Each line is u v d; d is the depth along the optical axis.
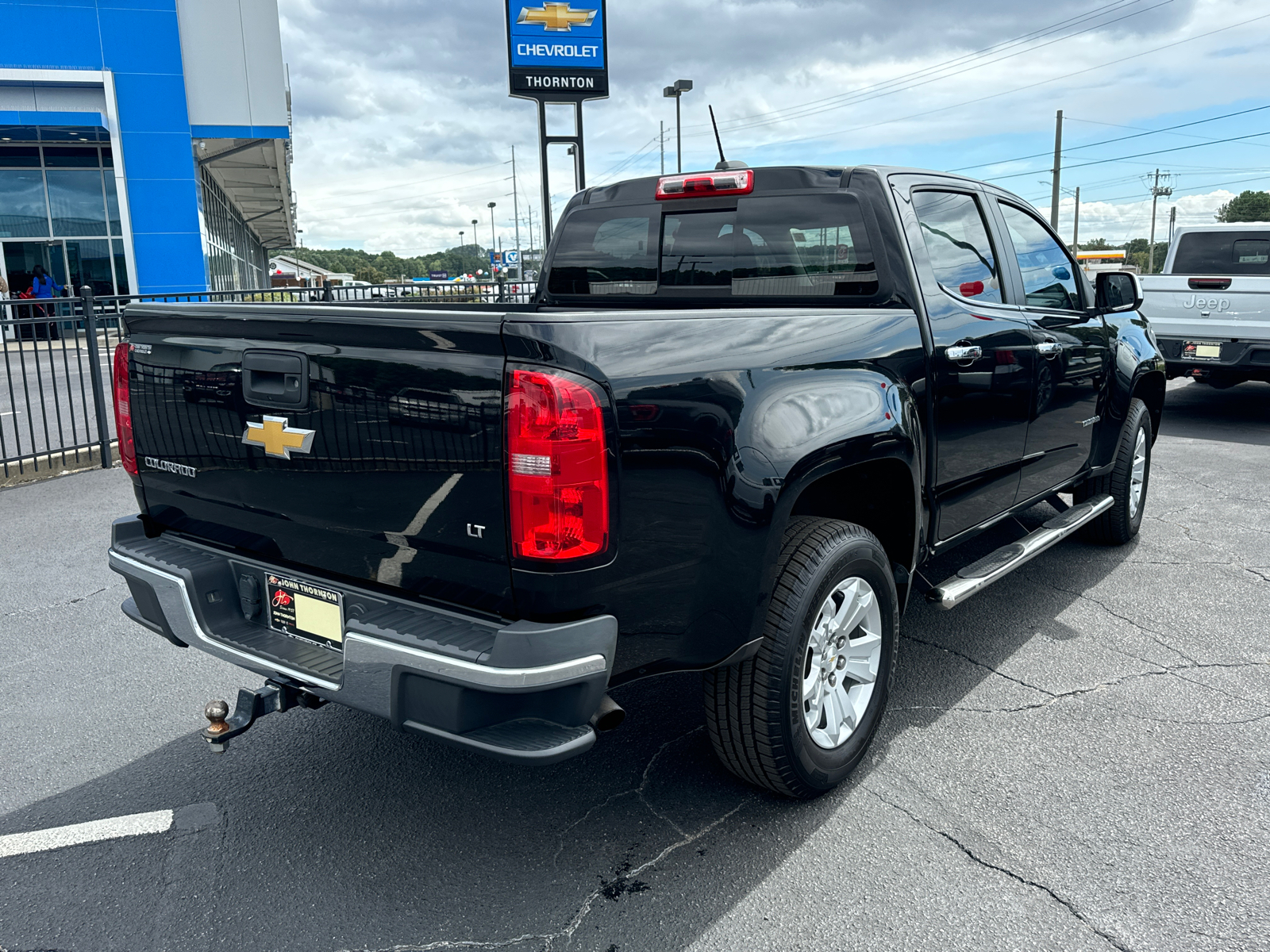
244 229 47.50
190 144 24.84
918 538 3.23
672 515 2.30
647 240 4.05
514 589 2.16
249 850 2.75
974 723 3.44
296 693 2.65
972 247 3.81
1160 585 4.90
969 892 2.50
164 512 3.01
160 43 24.12
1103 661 3.96
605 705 2.26
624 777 3.12
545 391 2.05
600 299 4.25
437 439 2.19
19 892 2.57
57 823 2.90
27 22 23.12
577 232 4.29
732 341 2.51
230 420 2.63
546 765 2.11
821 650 2.86
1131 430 5.17
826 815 2.87
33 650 4.29
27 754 3.34
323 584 2.54
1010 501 4.12
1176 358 9.73
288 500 2.55
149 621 2.93
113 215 25.03
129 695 3.82
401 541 2.33
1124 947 2.28
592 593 2.17
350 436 2.35
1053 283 4.50
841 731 2.98
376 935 2.38
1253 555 5.37
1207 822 2.79
